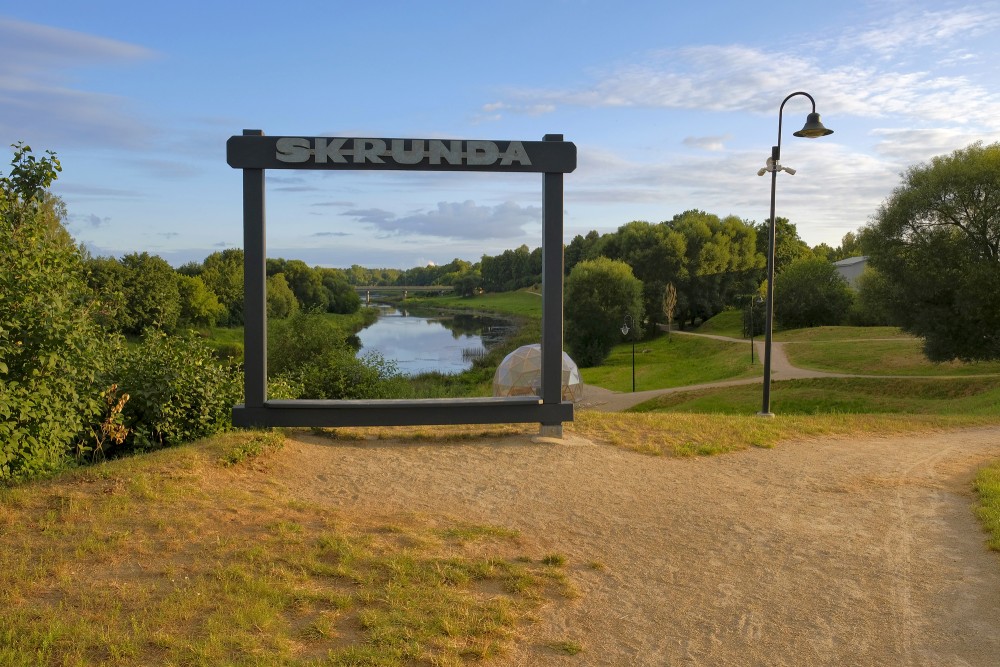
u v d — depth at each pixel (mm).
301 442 9062
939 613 4883
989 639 4500
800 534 6523
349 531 5816
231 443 8016
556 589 5062
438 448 9258
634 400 34938
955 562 5848
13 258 6949
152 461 7070
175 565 4840
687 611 4852
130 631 3938
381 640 4039
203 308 55156
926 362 36156
